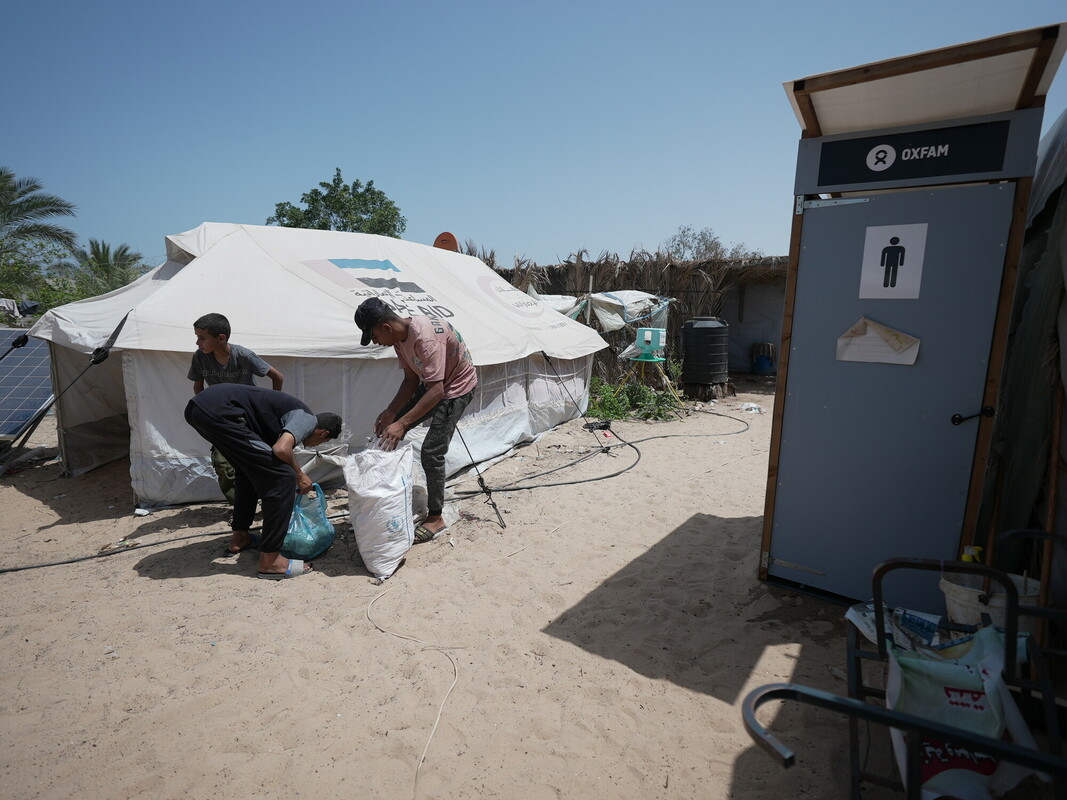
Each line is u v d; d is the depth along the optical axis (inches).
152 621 139.6
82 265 976.3
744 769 97.8
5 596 151.3
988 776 81.0
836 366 137.2
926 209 123.3
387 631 137.0
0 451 272.4
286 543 169.0
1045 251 123.6
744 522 203.5
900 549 134.6
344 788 93.8
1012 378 134.1
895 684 85.6
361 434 231.6
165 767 97.2
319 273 247.8
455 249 396.8
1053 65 100.5
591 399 421.7
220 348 184.9
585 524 203.0
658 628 138.8
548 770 97.7
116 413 278.7
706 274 517.0
